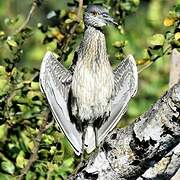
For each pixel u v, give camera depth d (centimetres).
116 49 1299
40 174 1226
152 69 1752
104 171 941
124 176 936
